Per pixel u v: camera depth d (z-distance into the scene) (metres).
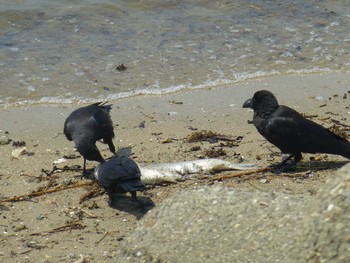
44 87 16.45
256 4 20.94
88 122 12.33
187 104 15.56
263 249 7.54
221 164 11.95
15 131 14.29
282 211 7.95
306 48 18.77
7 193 11.52
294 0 21.23
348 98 15.72
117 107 15.42
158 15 20.31
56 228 10.27
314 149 11.77
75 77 16.97
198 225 8.05
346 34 19.58
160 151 13.05
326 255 6.86
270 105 12.03
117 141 13.62
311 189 11.14
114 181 10.49
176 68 17.50
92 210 10.85
